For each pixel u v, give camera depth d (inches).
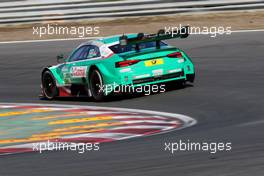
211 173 926.4
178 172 951.0
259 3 3307.1
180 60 1904.5
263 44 2664.9
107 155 1139.9
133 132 1413.6
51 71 2084.2
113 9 3432.6
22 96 2201.0
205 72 2246.6
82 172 1004.6
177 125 1475.1
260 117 1472.7
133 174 961.5
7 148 1331.2
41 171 1035.3
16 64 2768.2
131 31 3211.1
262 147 1096.8
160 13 3380.9
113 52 1876.2
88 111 1765.5
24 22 3560.5
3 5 3597.4
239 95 1804.9
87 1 3452.3
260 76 2089.1
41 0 3518.7
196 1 3336.6
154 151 1143.6
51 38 3282.5
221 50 2625.5
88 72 1918.1
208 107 1679.4
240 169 936.9
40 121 1669.5
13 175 1019.9
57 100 2076.8
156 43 1903.3
